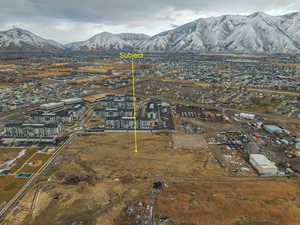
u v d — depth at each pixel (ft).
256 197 248.11
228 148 374.63
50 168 313.94
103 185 271.90
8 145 390.01
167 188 266.57
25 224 213.46
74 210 229.86
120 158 341.62
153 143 394.93
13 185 273.75
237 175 296.10
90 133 444.14
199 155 351.05
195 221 214.28
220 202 238.68
